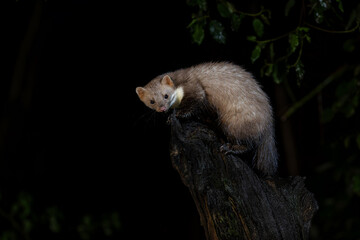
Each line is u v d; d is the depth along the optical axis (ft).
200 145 15.12
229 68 19.67
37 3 36.78
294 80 31.96
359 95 21.11
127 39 36.04
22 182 38.45
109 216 35.53
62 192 38.88
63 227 37.70
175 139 15.29
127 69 36.60
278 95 32.50
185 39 33.50
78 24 37.37
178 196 37.86
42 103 39.11
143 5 34.83
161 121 34.04
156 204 38.17
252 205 14.60
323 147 30.30
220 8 17.58
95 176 38.99
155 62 35.29
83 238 35.40
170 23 34.17
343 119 31.35
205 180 14.69
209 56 32.40
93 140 38.81
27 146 39.04
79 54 37.78
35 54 38.09
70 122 39.01
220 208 14.46
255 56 17.79
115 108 37.78
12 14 37.83
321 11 16.96
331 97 31.58
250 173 15.06
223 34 17.56
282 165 34.35
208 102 19.70
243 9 30.73
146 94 21.65
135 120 37.14
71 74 38.40
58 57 38.32
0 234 34.12
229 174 14.80
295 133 33.71
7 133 38.55
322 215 30.07
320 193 32.60
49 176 39.11
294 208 15.38
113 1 35.76
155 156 37.83
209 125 19.84
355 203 30.35
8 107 38.55
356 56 29.14
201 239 36.81
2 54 39.22
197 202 14.98
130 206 38.52
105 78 37.55
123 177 38.58
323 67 30.68
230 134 18.83
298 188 15.92
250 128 18.43
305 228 15.53
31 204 36.45
